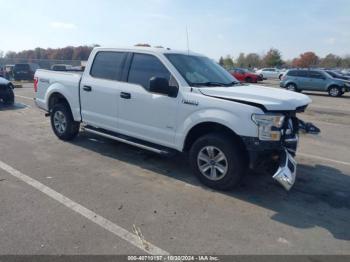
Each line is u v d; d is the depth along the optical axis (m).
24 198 4.10
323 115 12.11
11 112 10.30
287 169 4.03
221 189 4.50
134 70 5.34
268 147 4.04
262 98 4.13
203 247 3.19
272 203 4.22
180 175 5.10
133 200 4.16
